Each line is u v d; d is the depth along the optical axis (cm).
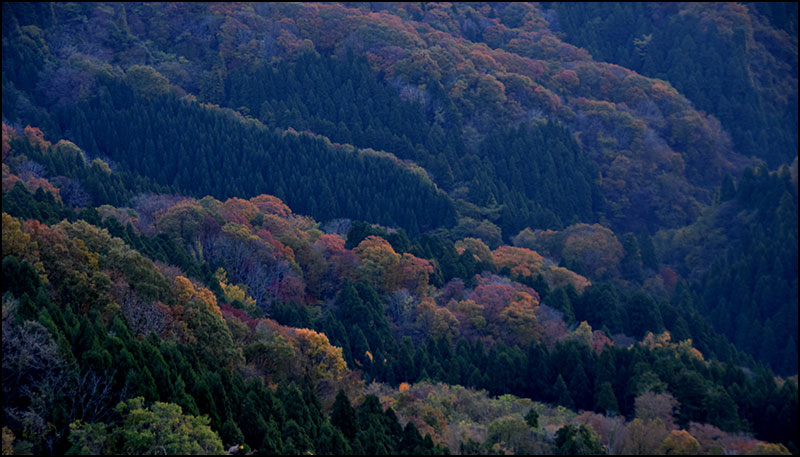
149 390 12300
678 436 15238
